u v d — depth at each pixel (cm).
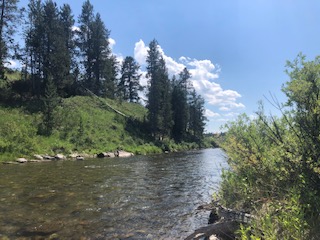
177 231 772
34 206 991
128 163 2494
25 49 4312
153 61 6881
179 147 5684
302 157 382
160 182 1532
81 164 2289
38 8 4466
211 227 530
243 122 623
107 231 768
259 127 583
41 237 712
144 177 1695
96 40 5941
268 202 424
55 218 866
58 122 3416
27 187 1299
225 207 586
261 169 469
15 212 915
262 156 479
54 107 3331
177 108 6788
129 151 3806
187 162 2681
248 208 550
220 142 680
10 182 1408
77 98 4888
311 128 381
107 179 1591
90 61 5997
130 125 4966
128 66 7988
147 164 2445
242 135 595
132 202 1088
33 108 3656
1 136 2548
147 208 1003
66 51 4712
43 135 3089
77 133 3516
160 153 4312
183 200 1127
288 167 404
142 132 5103
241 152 551
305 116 394
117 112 5172
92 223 830
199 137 7988
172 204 1062
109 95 5938
